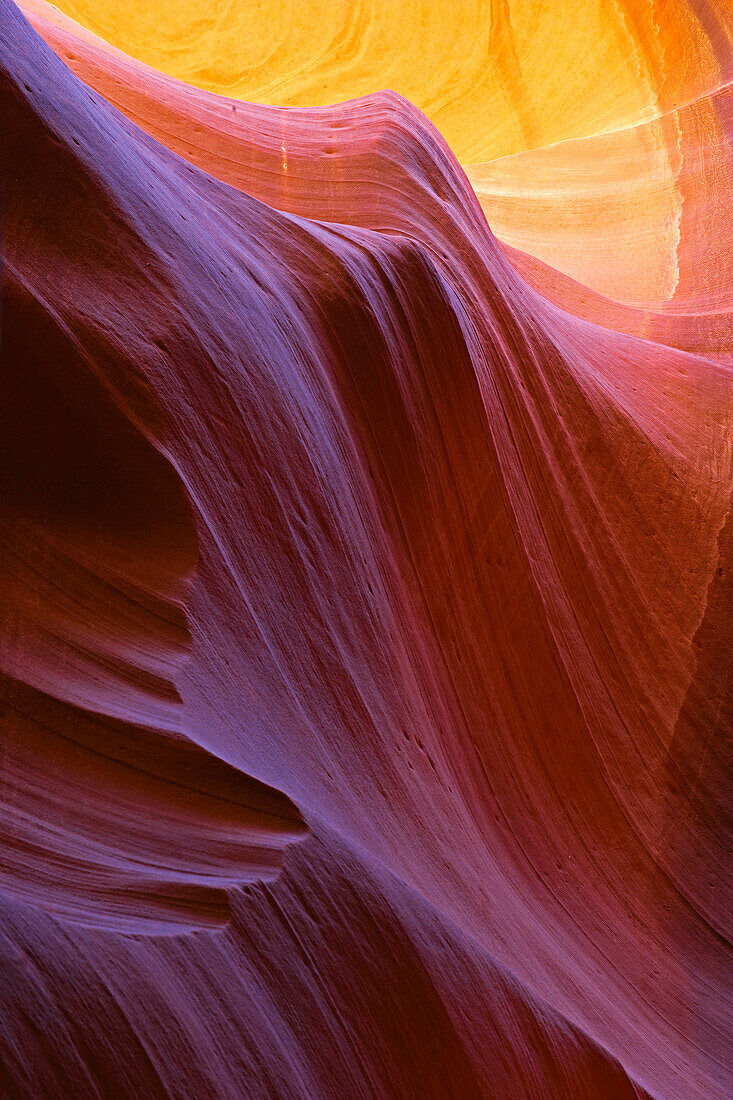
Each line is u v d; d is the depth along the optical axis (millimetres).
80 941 2484
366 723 5312
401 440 7410
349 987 3428
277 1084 2812
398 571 6934
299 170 9586
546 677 8461
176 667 3881
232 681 4188
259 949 3105
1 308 4316
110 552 4160
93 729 3297
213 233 6219
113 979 2480
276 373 5820
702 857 8688
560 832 7605
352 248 7688
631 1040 5945
